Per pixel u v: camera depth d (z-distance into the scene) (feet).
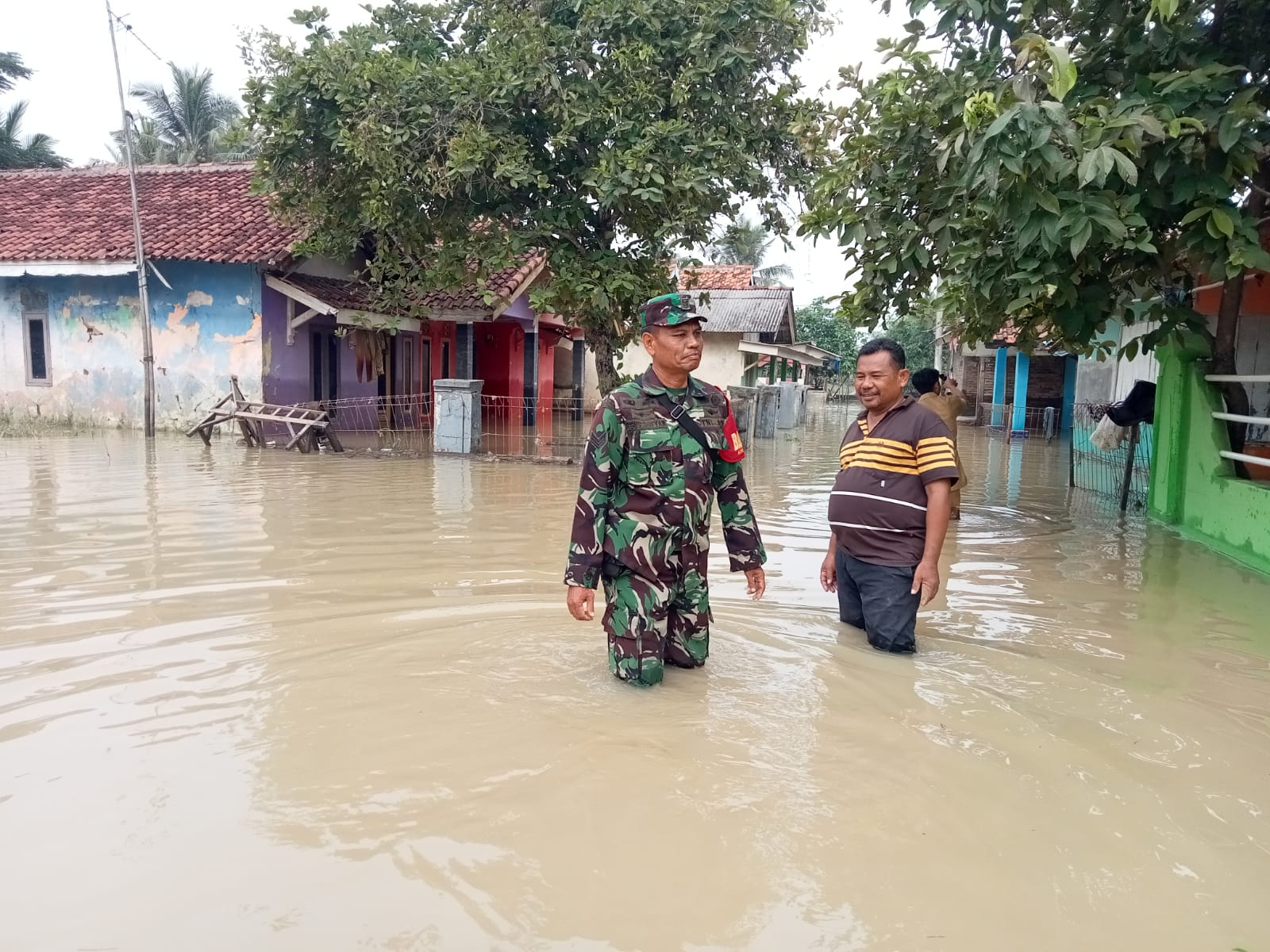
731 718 11.50
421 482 33.27
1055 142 17.12
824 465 44.16
